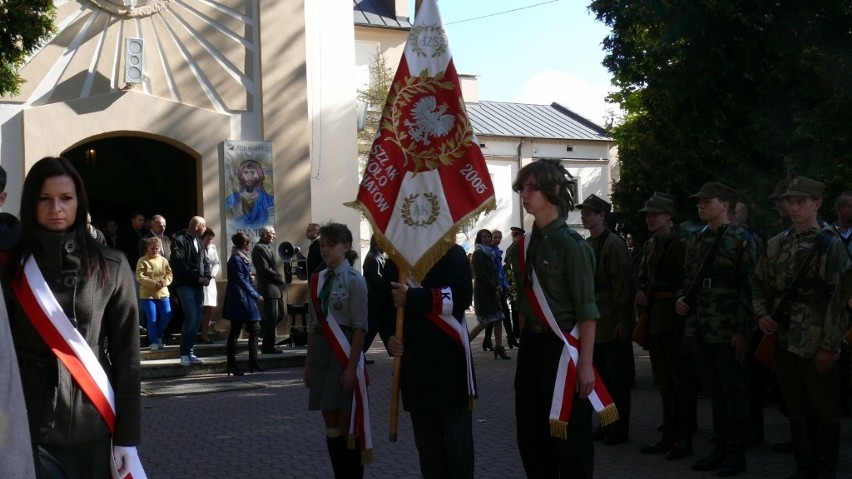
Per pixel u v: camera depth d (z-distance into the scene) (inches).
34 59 561.9
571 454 188.2
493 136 1338.6
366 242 1024.9
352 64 672.4
